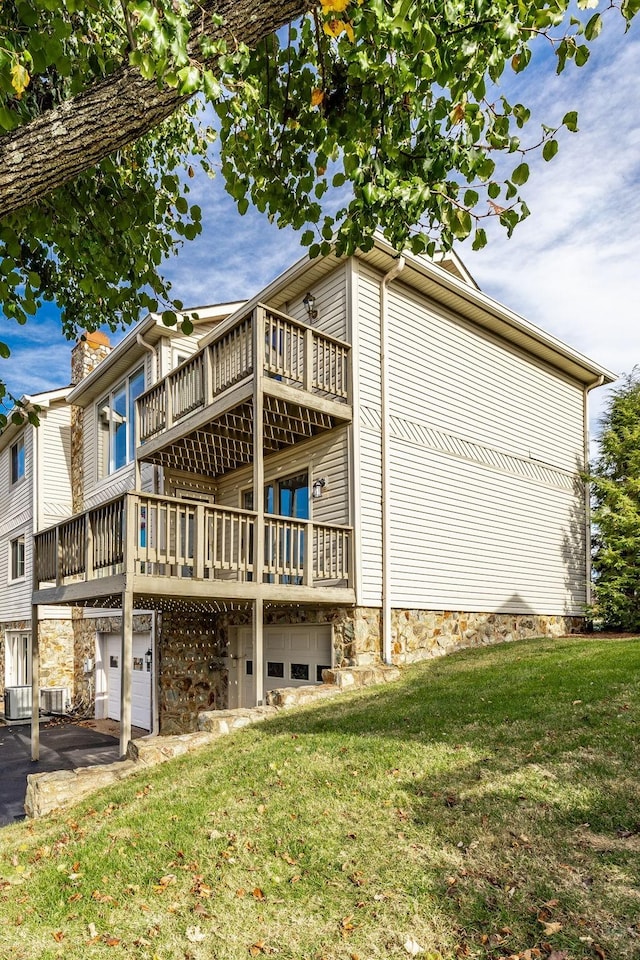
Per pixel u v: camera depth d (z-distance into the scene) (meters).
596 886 3.21
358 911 3.26
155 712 10.58
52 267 4.45
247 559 8.00
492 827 3.85
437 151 3.23
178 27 2.13
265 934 3.17
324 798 4.54
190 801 4.84
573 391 14.41
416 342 10.46
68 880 3.89
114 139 2.29
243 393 8.39
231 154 3.73
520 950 2.86
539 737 5.06
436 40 2.77
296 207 3.85
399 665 9.21
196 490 12.08
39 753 10.25
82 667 14.99
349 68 2.96
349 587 8.95
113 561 7.50
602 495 14.12
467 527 10.99
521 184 3.13
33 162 2.24
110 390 14.33
